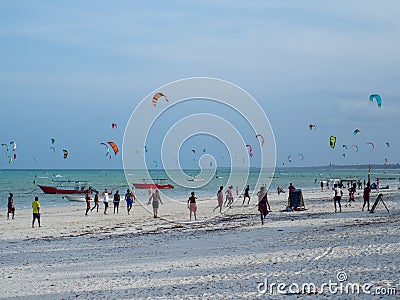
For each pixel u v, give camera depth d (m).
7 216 27.23
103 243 16.14
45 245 16.03
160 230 19.62
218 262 11.51
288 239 15.02
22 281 10.17
